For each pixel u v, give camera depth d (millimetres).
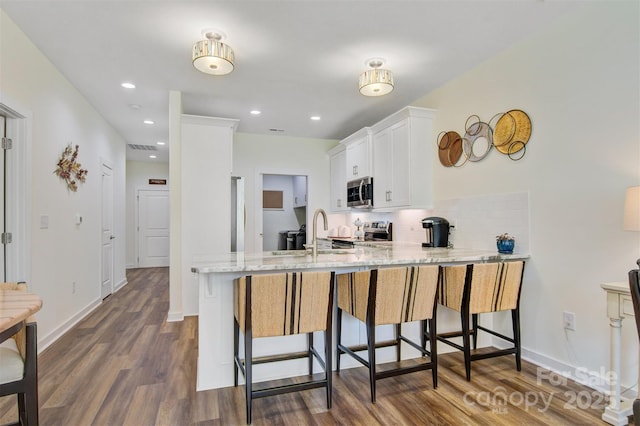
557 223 2553
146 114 4734
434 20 2527
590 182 2338
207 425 1890
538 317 2697
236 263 2277
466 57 3107
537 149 2701
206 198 4121
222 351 2326
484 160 3197
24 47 2701
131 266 8258
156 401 2133
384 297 2170
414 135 3838
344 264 2332
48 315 3160
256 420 1937
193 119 4059
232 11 2398
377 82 3057
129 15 2445
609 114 2232
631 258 2123
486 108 3170
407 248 3531
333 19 2502
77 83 3654
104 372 2535
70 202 3684
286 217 8320
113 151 5473
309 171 6152
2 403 2092
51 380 2410
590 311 2338
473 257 2688
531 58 2744
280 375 2455
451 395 2213
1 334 1217
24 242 2746
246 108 4488
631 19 2125
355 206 4957
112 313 4191
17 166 2719
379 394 2227
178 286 3879
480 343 3076
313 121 5098
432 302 2301
